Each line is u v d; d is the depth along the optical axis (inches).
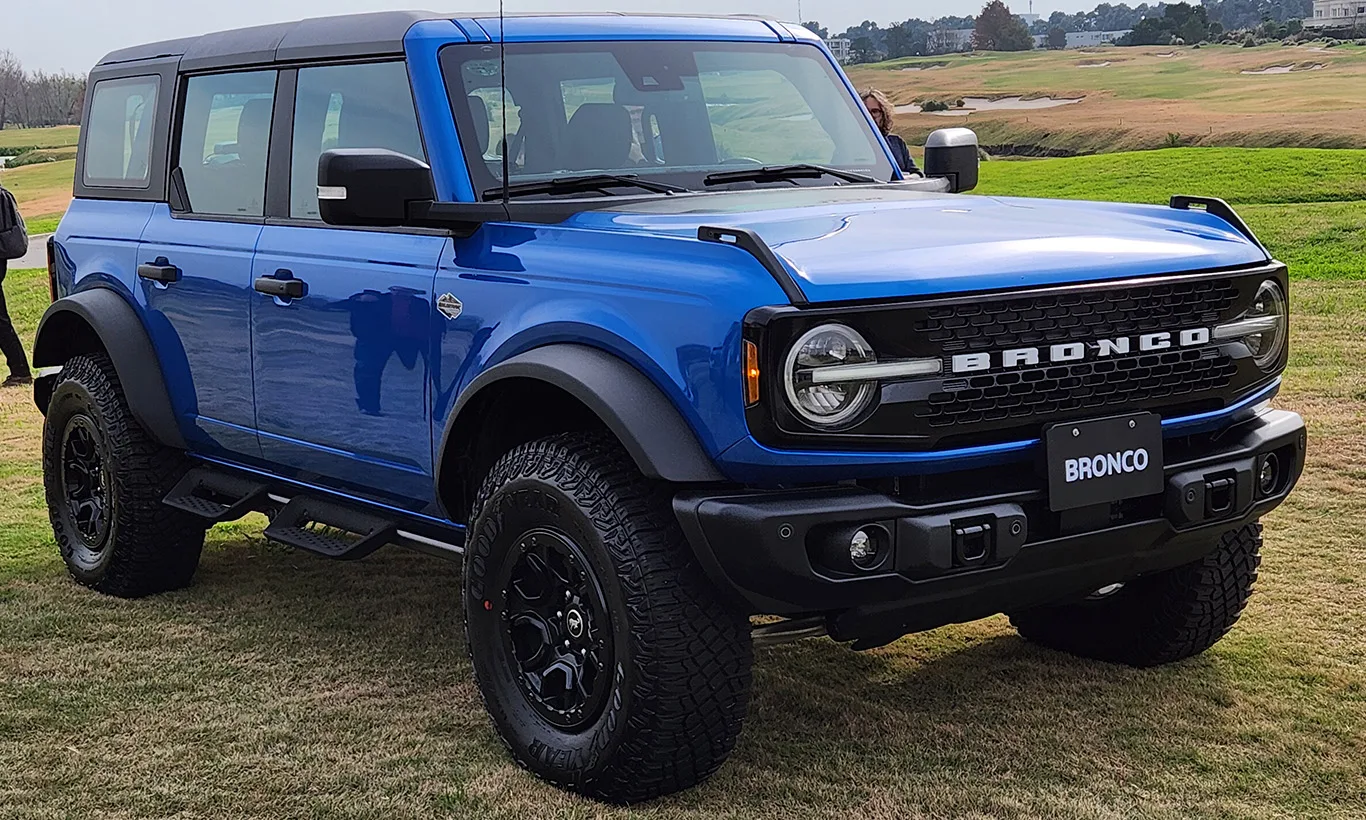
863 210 149.3
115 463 199.3
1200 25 3412.9
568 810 133.5
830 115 186.4
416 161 147.8
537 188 156.5
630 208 151.3
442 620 193.8
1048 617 174.9
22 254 406.0
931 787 136.1
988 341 124.9
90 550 211.6
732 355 120.1
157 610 200.5
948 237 133.6
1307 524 225.3
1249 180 1046.4
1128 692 160.7
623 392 127.0
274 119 181.3
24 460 307.0
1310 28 3068.4
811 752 145.6
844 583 121.5
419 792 138.3
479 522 142.9
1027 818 128.9
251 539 239.9
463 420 147.2
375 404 160.6
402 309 154.6
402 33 164.7
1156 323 134.0
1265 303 143.8
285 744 150.9
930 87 2333.9
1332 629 178.9
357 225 150.0
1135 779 137.1
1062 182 1144.2
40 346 216.8
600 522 129.5
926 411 122.2
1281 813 129.0
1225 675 164.7
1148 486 133.0
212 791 138.9
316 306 166.6
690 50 178.2
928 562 122.0
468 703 162.7
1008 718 153.9
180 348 192.2
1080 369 128.9
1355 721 150.3
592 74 168.2
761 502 121.0
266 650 182.2
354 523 172.1
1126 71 2615.7
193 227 191.9
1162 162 1233.4
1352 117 1549.0
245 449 186.4
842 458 120.7
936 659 174.2
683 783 133.2
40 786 140.8
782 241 129.3
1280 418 147.3
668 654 127.0
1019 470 130.4
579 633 136.0
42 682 170.7
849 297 119.6
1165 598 162.6
